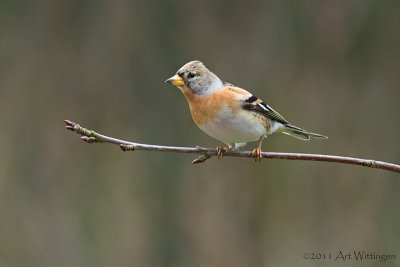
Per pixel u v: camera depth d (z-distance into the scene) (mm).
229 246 13930
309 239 13758
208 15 15242
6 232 14172
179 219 14258
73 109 15234
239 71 14953
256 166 14227
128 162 14828
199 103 8484
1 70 15297
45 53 15469
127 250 14148
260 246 13875
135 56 15320
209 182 14328
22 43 15477
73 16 15500
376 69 14969
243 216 14078
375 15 14945
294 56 15000
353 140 14594
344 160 7070
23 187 14617
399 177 14055
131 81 15297
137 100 15219
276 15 15148
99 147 15008
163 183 14523
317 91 14852
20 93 15188
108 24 15422
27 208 14414
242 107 8406
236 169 14312
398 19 14992
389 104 14820
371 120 14742
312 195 14000
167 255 14094
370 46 14977
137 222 14320
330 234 13734
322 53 14969
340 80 14938
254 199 14109
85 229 14289
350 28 14953
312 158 7203
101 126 15156
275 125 8773
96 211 14438
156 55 15266
